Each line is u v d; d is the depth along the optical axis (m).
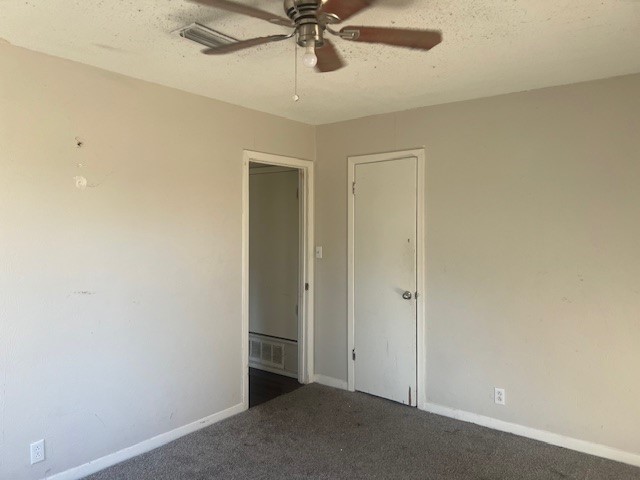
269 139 3.80
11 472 2.38
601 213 2.88
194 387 3.27
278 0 1.88
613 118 2.83
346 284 4.07
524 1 1.91
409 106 3.57
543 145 3.07
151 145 2.97
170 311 3.11
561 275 3.02
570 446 2.99
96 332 2.72
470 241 3.38
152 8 1.98
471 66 2.68
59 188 2.54
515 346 3.20
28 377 2.43
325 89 3.14
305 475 2.69
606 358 2.88
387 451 2.97
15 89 2.37
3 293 2.34
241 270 3.60
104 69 2.72
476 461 2.84
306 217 4.22
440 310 3.52
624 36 2.26
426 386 3.61
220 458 2.89
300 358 4.29
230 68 2.71
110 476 2.67
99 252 2.72
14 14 2.03
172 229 3.11
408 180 3.66
